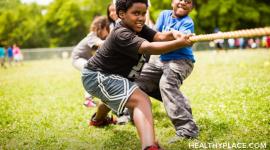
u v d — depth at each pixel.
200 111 5.62
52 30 54.72
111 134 4.75
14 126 5.31
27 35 52.72
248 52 24.38
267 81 8.10
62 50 40.94
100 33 6.61
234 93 6.87
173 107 4.38
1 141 4.54
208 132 4.50
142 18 3.69
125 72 3.90
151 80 4.77
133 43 3.59
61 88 9.86
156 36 4.07
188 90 7.91
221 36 3.00
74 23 50.62
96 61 3.95
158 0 37.25
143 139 3.41
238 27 38.75
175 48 3.44
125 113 5.33
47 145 4.34
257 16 37.34
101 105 4.89
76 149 4.17
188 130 4.33
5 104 7.22
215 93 7.07
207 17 38.41
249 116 5.06
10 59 26.97
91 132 4.87
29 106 6.95
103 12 47.41
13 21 52.12
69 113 6.14
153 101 6.77
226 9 36.66
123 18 3.75
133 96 3.65
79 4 50.50
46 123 5.37
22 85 11.07
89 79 3.94
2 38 52.06
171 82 4.43
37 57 40.47
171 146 4.07
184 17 4.56
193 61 4.59
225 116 5.17
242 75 10.01
